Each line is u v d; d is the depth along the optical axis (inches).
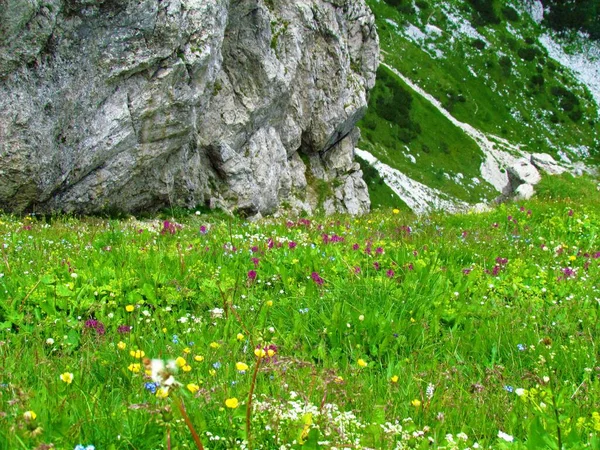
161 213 1049.5
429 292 294.4
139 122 901.2
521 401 190.1
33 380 176.9
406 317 264.5
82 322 227.6
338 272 317.7
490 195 5497.1
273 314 257.4
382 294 280.1
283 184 1685.5
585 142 7066.9
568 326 273.3
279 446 146.5
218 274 289.7
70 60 792.9
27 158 757.9
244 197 1325.0
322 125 1892.2
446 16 7455.7
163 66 900.0
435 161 5497.1
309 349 234.1
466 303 286.4
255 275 288.0
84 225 531.2
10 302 239.1
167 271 283.1
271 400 160.7
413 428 160.2
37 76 757.9
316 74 1830.7
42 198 811.4
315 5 1756.9
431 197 4810.5
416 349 236.7
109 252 317.1
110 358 196.2
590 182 1166.3
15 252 325.4
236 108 1352.1
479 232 511.5
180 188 1089.4
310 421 147.9
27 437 129.3
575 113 7258.9
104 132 857.5
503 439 162.6
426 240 426.3
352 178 2084.2
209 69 995.9
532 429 156.1
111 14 815.7
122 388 175.6
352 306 261.6
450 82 6712.6
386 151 5241.1
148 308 256.4
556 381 215.3
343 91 1904.5
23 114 743.7
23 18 709.3
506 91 7062.0
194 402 159.8
